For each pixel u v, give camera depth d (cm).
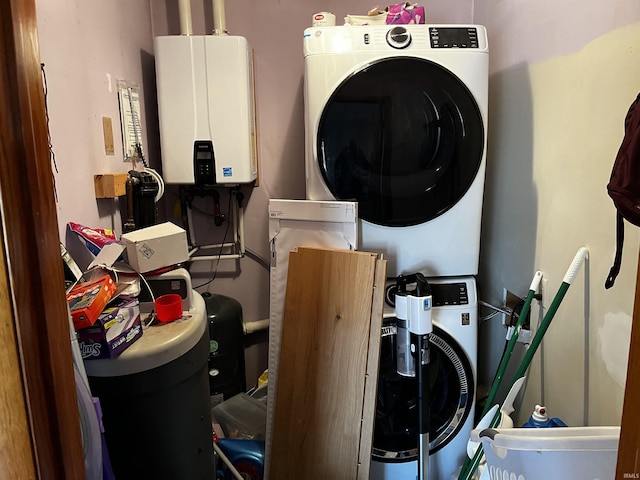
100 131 150
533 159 164
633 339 59
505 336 187
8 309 58
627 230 117
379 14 181
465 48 159
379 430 179
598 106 129
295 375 167
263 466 176
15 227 58
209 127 191
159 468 114
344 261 158
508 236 184
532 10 163
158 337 111
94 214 143
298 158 230
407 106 162
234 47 186
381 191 167
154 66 212
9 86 57
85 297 101
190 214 227
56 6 122
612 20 122
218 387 211
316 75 158
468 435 174
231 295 241
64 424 67
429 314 149
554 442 90
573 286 142
